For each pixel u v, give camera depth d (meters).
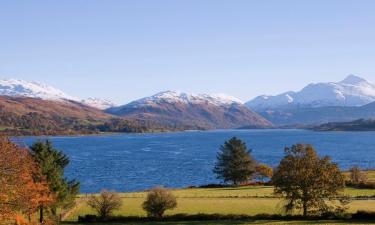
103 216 69.69
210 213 73.38
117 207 71.06
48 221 58.19
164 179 155.62
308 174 70.75
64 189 69.75
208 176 162.75
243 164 124.88
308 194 71.06
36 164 63.69
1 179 42.19
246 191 105.38
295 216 69.69
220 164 127.44
